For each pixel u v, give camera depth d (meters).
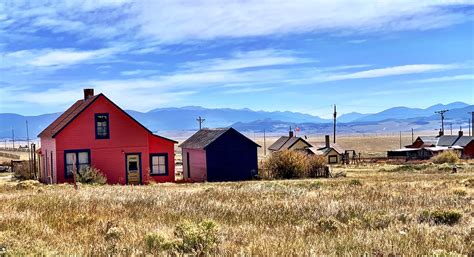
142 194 22.94
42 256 9.44
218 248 9.91
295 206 17.56
